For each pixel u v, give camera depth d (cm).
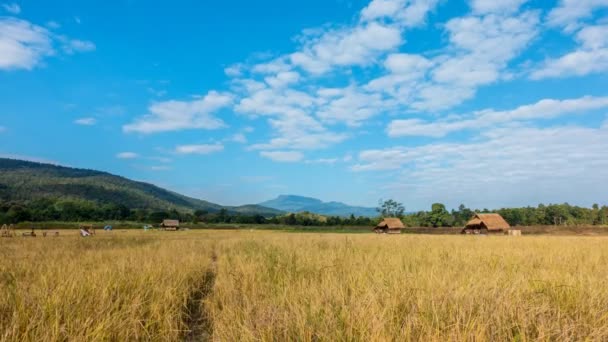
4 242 3331
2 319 647
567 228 7838
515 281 807
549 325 558
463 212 14588
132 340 616
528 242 2591
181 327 738
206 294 1060
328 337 527
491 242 2645
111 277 926
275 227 11912
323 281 902
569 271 1115
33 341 543
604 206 12475
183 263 1470
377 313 586
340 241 2823
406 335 518
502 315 583
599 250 1839
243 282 1003
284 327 575
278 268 1182
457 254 1614
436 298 654
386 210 15062
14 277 1093
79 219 12319
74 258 1702
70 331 575
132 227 10875
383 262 1300
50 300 695
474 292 681
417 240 2995
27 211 10925
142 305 749
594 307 650
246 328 576
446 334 517
